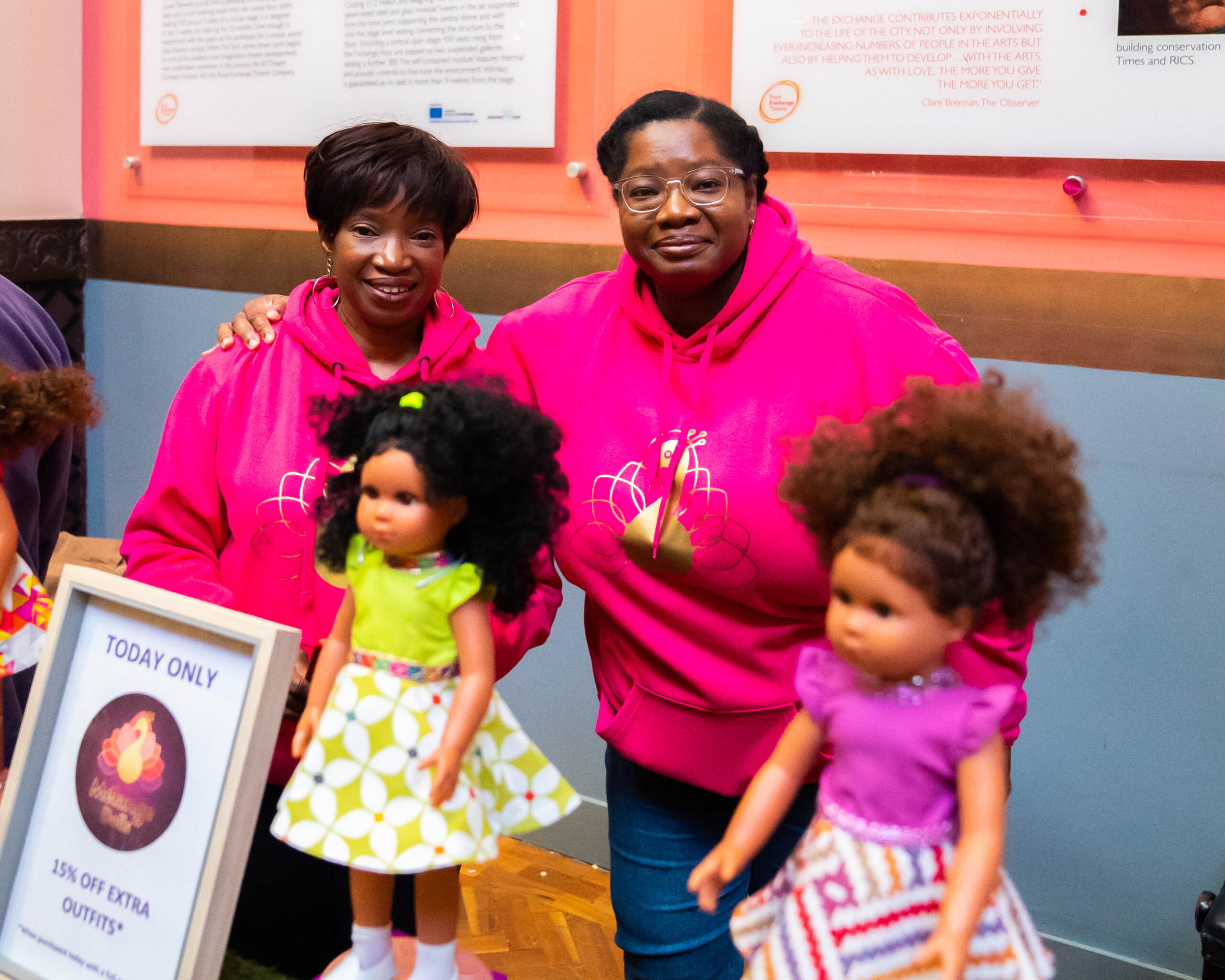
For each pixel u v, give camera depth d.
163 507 1.40
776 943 0.83
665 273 1.24
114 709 1.06
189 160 3.07
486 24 2.50
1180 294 1.90
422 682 0.95
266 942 1.44
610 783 1.52
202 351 3.13
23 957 1.05
